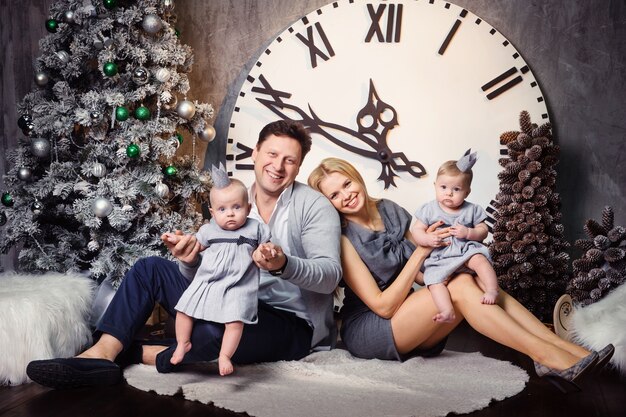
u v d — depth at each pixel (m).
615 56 3.76
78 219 3.09
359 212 2.72
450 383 2.37
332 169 2.72
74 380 2.25
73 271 3.15
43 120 3.12
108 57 3.12
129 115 3.32
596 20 3.77
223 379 2.38
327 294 2.59
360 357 2.69
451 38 3.80
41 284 2.74
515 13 3.82
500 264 3.41
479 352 2.86
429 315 2.50
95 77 3.36
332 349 2.72
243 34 4.01
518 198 3.43
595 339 2.58
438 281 2.48
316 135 3.87
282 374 2.45
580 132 3.80
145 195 3.14
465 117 3.79
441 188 2.64
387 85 3.83
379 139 3.82
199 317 2.21
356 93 3.85
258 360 2.53
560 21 3.80
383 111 3.83
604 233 3.30
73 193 3.28
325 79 3.87
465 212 2.64
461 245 2.53
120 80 3.25
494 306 2.41
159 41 3.29
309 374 2.44
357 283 2.59
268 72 3.91
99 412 2.09
